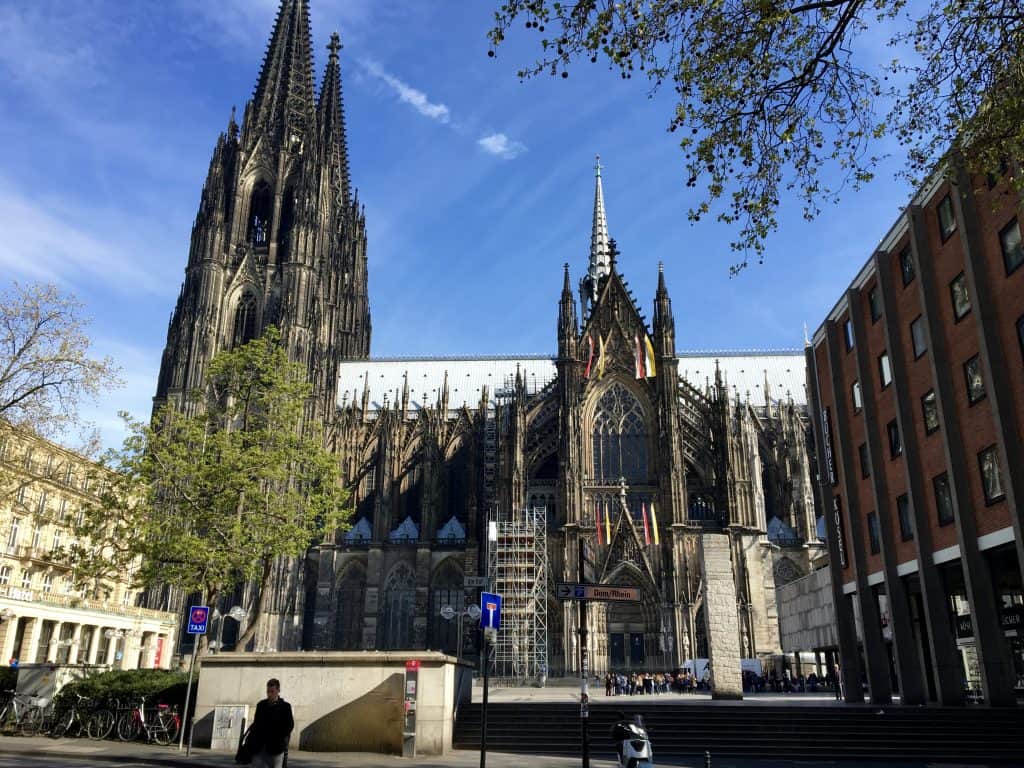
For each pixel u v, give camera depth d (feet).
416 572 345.92
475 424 361.10
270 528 163.43
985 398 134.41
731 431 308.60
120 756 99.04
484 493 347.77
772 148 81.71
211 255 390.63
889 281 166.20
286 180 428.15
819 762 111.14
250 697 110.83
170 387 365.20
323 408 382.83
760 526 312.91
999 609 133.49
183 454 159.43
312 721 108.88
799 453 342.85
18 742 112.06
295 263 394.52
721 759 114.52
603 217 442.91
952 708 129.90
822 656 296.30
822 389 204.64
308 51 462.19
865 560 179.63
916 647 164.04
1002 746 115.96
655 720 127.75
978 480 136.46
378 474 363.76
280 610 333.01
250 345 175.01
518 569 292.61
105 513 155.74
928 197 151.02
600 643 282.56
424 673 109.19
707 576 173.37
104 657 304.71
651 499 305.53
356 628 348.18
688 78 78.54
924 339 153.48
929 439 151.94
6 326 147.13
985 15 73.67
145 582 159.53
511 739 122.42
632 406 318.65
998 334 131.75
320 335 391.04
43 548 282.15
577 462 304.71
